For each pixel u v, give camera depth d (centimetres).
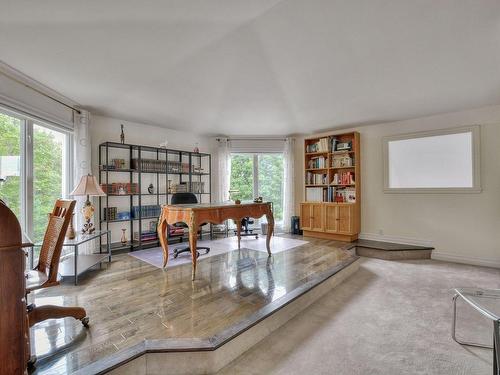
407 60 267
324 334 202
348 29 225
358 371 159
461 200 389
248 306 214
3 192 261
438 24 215
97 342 165
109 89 316
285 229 557
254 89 336
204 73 293
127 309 209
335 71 293
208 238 498
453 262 391
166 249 315
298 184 569
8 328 72
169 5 189
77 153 357
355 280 320
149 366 159
